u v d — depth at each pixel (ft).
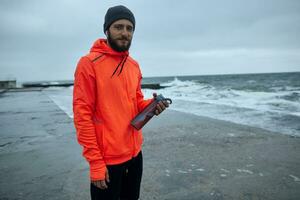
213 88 110.32
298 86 116.16
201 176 12.05
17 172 12.97
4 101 51.96
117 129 6.07
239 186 10.98
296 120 25.98
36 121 27.30
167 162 13.98
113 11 6.04
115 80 6.05
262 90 91.35
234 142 17.51
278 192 10.41
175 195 10.27
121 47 6.04
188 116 28.17
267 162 13.66
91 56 5.92
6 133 21.83
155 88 133.39
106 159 6.12
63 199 10.13
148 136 19.79
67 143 18.35
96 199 6.31
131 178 6.85
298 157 14.30
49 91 93.71
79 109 5.78
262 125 23.90
